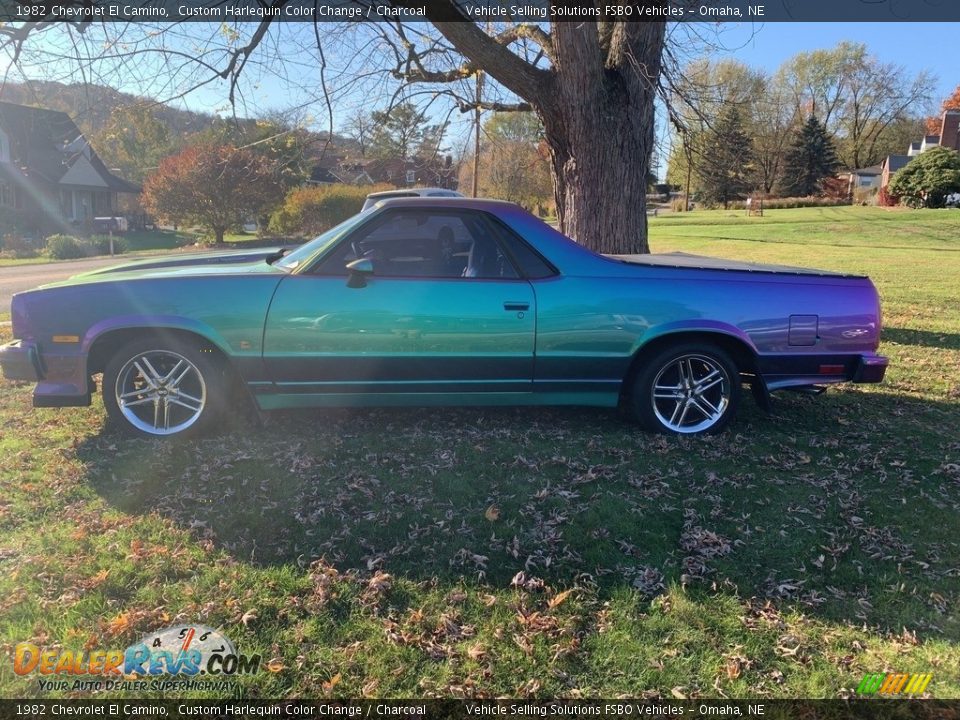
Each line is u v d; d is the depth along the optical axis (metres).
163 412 4.45
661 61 8.06
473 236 4.48
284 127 8.22
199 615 2.65
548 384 4.51
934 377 6.40
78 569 2.93
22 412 5.09
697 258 5.40
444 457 4.19
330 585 2.84
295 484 3.78
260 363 4.28
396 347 4.31
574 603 2.75
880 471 4.09
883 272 15.84
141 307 4.21
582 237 7.96
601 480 3.91
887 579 2.96
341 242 4.35
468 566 3.01
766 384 4.64
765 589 2.88
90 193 42.72
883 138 70.50
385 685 2.32
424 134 9.70
